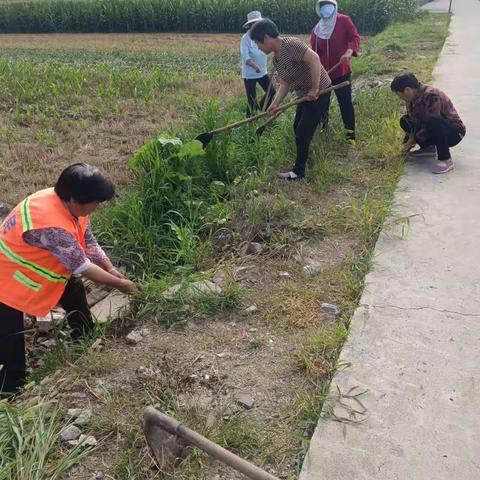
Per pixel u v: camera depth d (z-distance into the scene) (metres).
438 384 3.10
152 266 4.90
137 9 23.80
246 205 5.25
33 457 2.61
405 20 20.22
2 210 6.07
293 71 5.50
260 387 3.19
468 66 10.78
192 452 2.71
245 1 22.62
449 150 6.18
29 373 3.78
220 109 8.87
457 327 3.55
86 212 3.20
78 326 3.92
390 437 2.78
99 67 13.59
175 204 5.54
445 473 2.58
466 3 27.47
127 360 3.52
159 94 10.75
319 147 6.44
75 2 24.91
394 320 3.64
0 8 25.42
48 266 3.29
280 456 2.74
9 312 3.36
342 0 21.02
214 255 4.85
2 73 12.59
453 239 4.59
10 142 8.27
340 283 4.11
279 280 4.21
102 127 8.87
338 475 2.59
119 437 2.89
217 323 3.80
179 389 3.21
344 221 4.94
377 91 8.76
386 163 6.11
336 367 3.23
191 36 22.00
